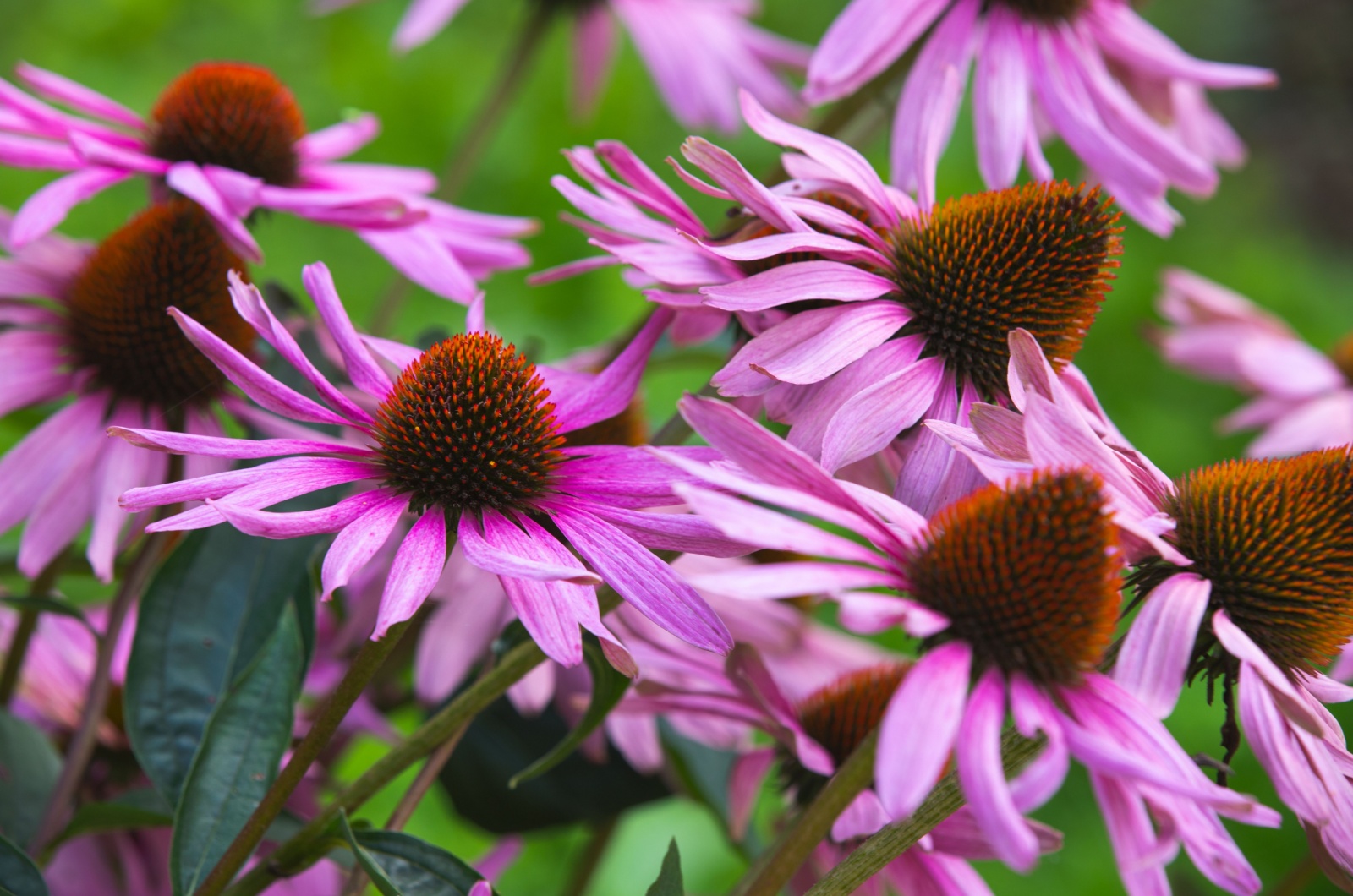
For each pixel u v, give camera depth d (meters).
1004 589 0.47
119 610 0.56
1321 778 0.48
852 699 0.59
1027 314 0.53
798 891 0.57
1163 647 0.48
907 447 0.53
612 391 0.53
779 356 0.51
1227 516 0.50
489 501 0.50
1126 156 0.62
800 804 0.60
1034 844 0.44
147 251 0.58
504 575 0.47
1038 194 0.53
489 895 0.48
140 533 0.58
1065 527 0.47
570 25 0.93
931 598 0.47
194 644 0.55
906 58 0.63
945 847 0.54
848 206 0.56
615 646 0.48
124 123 0.61
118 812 0.54
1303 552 0.50
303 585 0.55
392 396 0.50
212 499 0.48
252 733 0.52
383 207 0.58
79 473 0.57
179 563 0.55
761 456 0.47
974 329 0.53
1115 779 0.47
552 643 0.48
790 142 0.53
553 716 0.63
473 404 0.50
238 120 0.60
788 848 0.47
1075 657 0.47
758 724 0.57
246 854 0.49
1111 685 0.47
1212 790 0.45
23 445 0.57
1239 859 0.47
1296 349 0.89
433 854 0.50
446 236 0.60
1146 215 0.61
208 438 0.49
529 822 0.63
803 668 0.66
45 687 0.61
